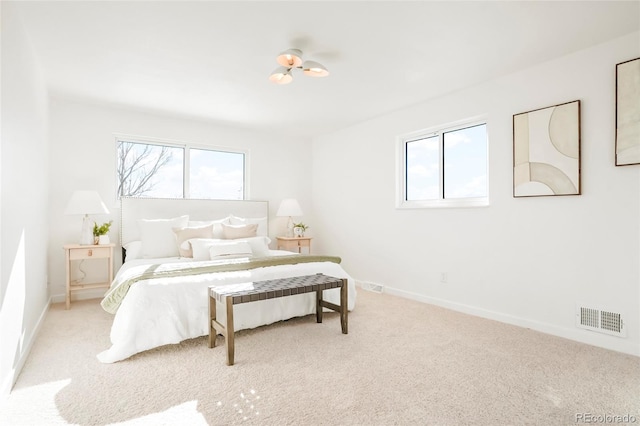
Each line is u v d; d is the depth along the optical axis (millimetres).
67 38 2600
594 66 2738
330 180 5570
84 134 4113
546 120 2994
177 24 2416
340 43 2691
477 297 3545
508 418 1720
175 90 3691
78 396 1904
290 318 3377
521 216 3201
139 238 4305
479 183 3693
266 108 4320
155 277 2676
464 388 2012
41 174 3174
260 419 1703
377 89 3682
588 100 2771
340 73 3264
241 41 2656
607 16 2320
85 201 3705
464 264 3678
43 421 1675
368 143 4875
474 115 3580
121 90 3688
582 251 2805
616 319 2613
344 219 5297
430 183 4191
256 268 3143
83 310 3594
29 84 2572
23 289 2309
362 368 2270
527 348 2627
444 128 3975
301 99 3992
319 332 2975
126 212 4285
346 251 5254
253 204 5254
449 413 1760
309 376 2156
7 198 1891
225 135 5137
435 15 2305
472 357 2451
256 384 2053
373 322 3270
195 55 2891
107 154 4254
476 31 2514
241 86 3582
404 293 4312
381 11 2258
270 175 5566
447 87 3627
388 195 4566
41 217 3180
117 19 2350
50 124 3861
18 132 2188
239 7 2213
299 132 5555
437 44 2709
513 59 2977
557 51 2832
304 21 2381
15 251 2086
